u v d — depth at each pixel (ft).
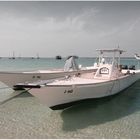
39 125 22.70
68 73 42.75
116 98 37.01
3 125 22.61
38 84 22.90
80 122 23.80
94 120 24.61
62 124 23.07
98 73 36.01
